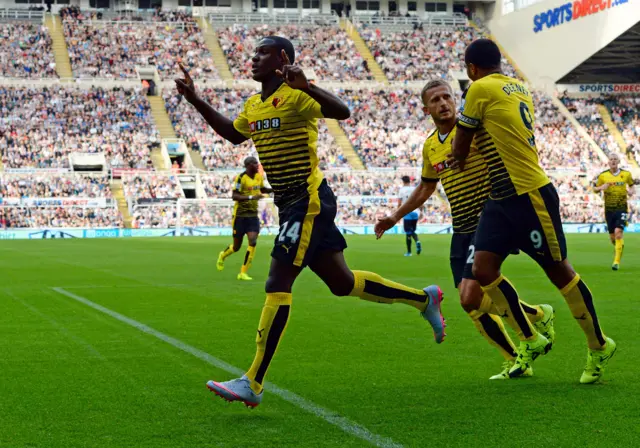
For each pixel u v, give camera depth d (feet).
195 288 40.24
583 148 150.82
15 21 159.33
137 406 15.40
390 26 176.65
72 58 153.17
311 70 160.76
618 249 49.62
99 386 17.21
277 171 16.38
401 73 164.66
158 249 81.05
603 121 158.61
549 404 15.15
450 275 47.96
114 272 50.93
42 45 154.20
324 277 17.31
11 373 18.69
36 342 23.31
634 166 149.28
